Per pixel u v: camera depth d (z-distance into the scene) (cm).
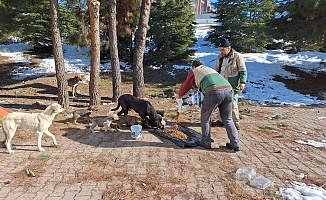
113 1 820
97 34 774
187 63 1448
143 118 543
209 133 427
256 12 1584
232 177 327
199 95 478
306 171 344
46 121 407
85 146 436
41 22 1541
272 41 1767
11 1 1004
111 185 305
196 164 364
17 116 400
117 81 869
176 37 1418
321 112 739
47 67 1443
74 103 879
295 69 1361
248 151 418
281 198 276
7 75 1309
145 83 1163
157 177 325
